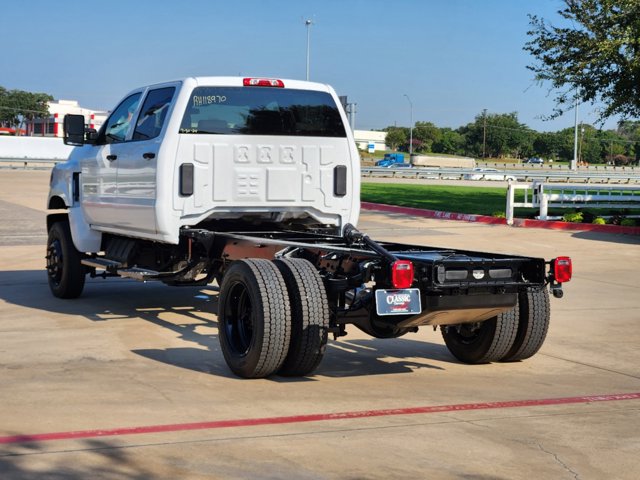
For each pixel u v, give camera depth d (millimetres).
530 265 7223
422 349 8672
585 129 183000
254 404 6324
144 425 5699
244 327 7273
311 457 5117
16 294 11625
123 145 9727
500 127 179625
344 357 8203
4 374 7125
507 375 7566
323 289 6988
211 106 9055
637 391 7035
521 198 34844
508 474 4941
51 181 11508
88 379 6988
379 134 184250
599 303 11711
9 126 157500
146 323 9625
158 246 9758
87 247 10695
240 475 4773
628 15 24047
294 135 9336
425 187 44562
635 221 22641
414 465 5035
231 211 9195
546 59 25609
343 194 9547
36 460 4934
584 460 5223
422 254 7477
